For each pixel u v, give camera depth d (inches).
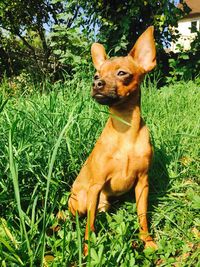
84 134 25.2
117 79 19.4
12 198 19.6
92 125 25.4
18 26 78.2
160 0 51.1
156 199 22.6
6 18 77.0
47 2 75.0
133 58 20.8
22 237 16.2
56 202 20.4
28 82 51.5
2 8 73.4
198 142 28.4
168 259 17.8
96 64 23.2
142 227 19.8
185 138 28.8
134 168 20.0
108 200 21.9
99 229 20.2
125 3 53.5
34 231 17.3
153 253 18.2
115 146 19.7
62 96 34.1
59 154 22.6
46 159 22.0
